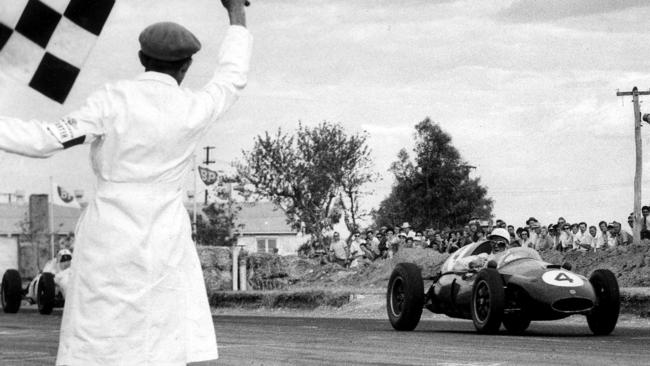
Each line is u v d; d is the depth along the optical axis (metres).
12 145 3.16
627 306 16.95
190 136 3.59
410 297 13.90
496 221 22.89
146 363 3.47
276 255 30.47
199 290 3.67
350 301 22.28
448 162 73.88
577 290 12.47
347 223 48.38
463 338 12.09
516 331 13.98
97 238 3.50
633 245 22.12
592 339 11.74
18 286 22.59
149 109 3.52
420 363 8.78
